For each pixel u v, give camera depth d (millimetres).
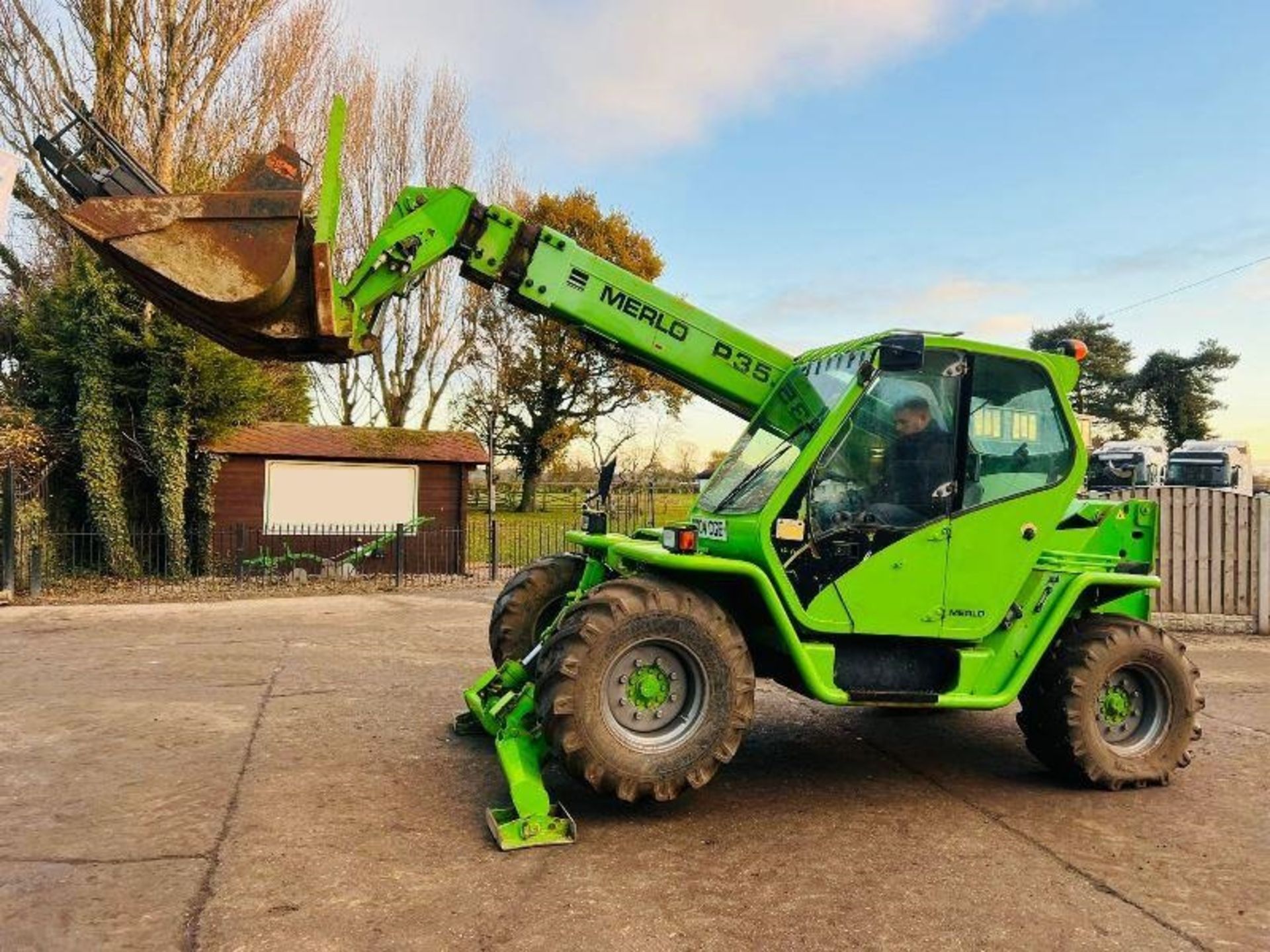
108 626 10125
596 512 5918
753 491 4961
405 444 16375
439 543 16141
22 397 15102
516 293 5352
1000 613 4859
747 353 5375
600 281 5328
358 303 5043
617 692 4262
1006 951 3170
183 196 4488
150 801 4504
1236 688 7758
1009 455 4965
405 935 3188
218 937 3150
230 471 15398
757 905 3486
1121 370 44844
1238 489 27328
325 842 4004
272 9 17859
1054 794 4922
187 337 14211
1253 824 4469
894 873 3822
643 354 5391
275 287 4523
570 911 3395
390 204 24484
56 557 13984
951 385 4895
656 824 4344
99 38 16109
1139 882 3766
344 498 15875
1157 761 5031
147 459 14602
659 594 4285
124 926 3223
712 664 4293
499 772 5008
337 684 7203
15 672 7574
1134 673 5129
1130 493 10906
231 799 4547
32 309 15367
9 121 16312
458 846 4000
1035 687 5047
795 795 4828
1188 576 10859
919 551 4754
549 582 5949
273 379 17406
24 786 4711
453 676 7547
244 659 8188
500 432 32156
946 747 5844
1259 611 10750
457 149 25594
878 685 4836
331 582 14477
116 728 5832
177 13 16438
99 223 4395
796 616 4574
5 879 3590
